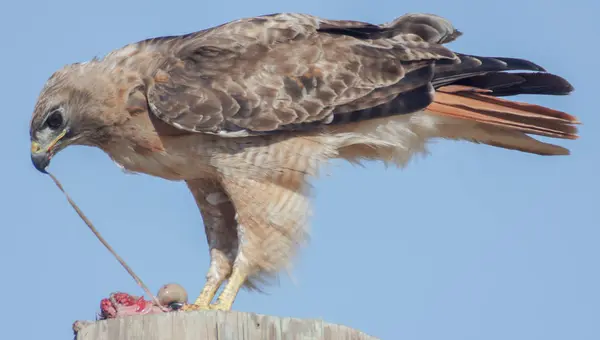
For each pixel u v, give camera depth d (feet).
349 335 27.04
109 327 26.23
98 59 38.40
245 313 26.40
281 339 26.40
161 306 31.01
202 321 26.08
